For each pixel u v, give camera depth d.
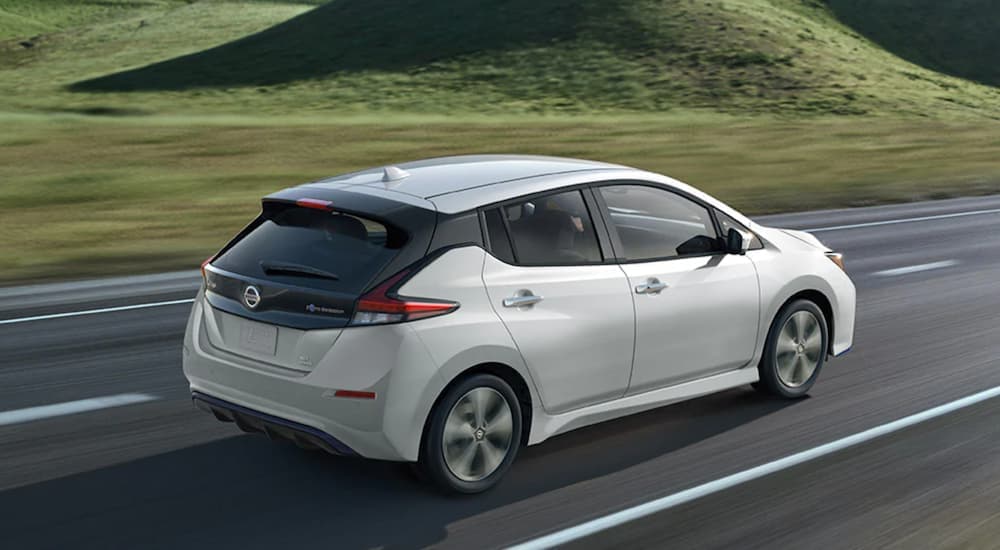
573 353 5.54
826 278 6.98
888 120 49.44
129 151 29.61
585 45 73.69
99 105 66.94
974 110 57.53
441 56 76.06
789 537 4.84
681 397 6.20
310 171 26.19
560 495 5.33
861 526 4.96
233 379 5.28
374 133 35.91
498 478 5.38
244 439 6.15
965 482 5.54
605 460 5.84
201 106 65.00
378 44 81.56
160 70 84.69
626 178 6.04
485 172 5.75
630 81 65.31
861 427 6.44
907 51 82.81
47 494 5.33
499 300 5.25
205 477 5.56
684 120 48.91
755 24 76.62
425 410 5.00
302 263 5.16
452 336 5.05
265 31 94.56
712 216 6.46
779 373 6.83
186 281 11.56
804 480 5.55
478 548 4.71
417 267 5.04
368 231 5.33
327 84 72.12
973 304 10.38
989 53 83.88
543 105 60.31
